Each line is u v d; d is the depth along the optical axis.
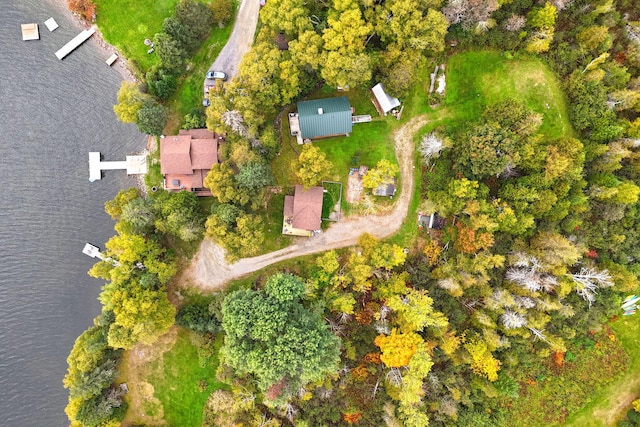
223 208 53.16
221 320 55.41
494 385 55.03
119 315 50.62
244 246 52.66
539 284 51.47
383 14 50.56
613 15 54.75
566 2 53.88
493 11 53.53
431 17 49.12
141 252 53.69
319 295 55.81
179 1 58.75
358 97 58.59
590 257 56.12
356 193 59.19
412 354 50.34
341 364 56.22
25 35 59.50
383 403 55.59
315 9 55.28
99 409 55.03
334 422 57.06
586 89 53.56
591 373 58.50
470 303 55.03
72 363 54.62
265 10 53.06
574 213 53.81
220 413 58.09
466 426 55.38
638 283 54.81
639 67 54.47
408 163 58.88
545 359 58.69
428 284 56.06
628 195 51.12
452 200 53.41
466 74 57.56
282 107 58.28
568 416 58.41
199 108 59.28
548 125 55.03
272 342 48.53
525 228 53.03
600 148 52.03
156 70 56.75
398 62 52.75
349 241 59.47
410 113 58.56
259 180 52.78
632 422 56.91
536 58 55.38
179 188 58.62
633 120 55.41
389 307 53.72
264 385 49.00
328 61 49.91
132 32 59.34
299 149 58.88
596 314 55.75
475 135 51.66
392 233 59.31
